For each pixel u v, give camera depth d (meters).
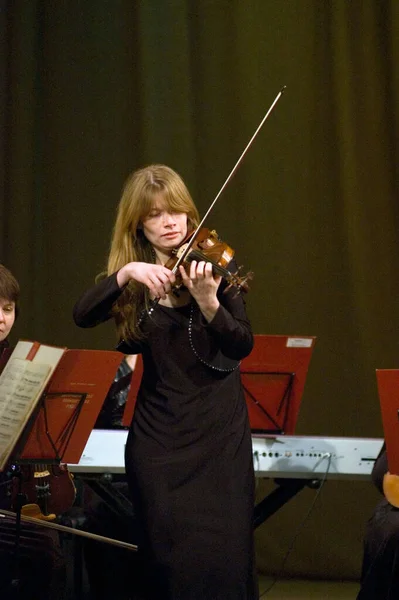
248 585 7.41
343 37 14.34
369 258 14.27
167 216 7.87
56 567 8.33
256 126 14.59
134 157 14.78
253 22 14.61
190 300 7.73
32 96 14.88
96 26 14.91
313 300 14.45
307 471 10.00
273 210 14.59
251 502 7.54
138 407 7.83
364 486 14.25
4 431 7.40
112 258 8.18
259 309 14.55
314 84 14.53
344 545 14.17
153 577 7.43
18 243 14.75
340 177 14.34
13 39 14.82
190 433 7.47
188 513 7.34
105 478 9.95
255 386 9.77
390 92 14.27
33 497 8.67
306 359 9.63
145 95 14.60
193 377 7.58
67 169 14.93
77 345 14.66
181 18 14.66
